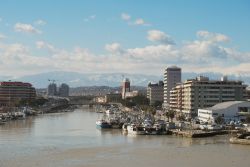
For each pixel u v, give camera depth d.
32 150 197.25
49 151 194.25
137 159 171.25
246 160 167.12
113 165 159.25
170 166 156.38
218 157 173.88
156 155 180.38
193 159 169.75
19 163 163.38
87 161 167.75
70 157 177.25
